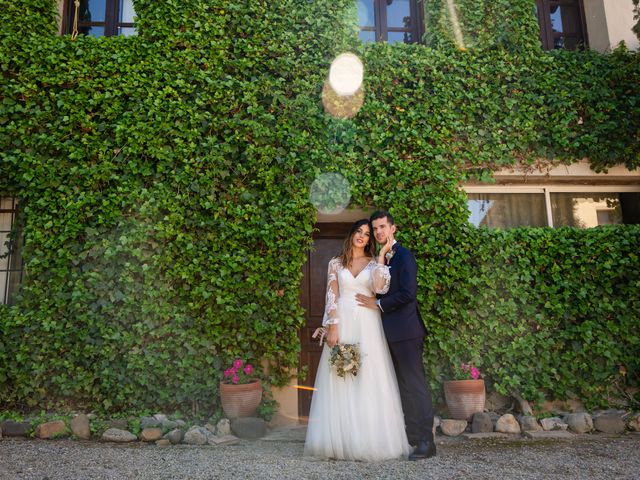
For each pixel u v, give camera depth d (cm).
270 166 520
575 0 664
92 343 471
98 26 611
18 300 479
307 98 532
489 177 555
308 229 507
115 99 514
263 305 489
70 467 331
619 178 590
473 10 582
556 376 498
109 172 498
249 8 551
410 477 298
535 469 325
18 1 526
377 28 632
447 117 550
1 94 509
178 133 510
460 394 458
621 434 442
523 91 571
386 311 352
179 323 477
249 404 444
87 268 482
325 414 346
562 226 591
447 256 516
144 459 352
